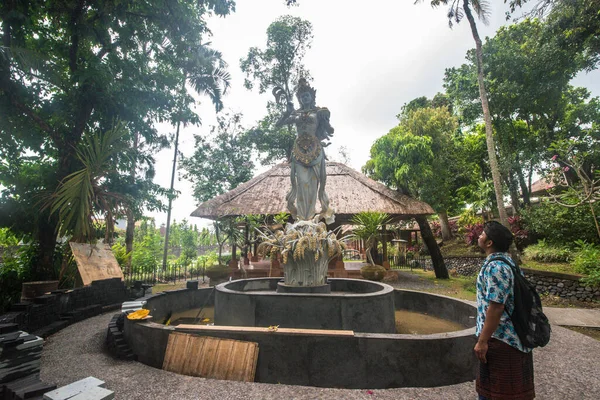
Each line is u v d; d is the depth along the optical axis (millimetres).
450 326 6066
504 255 2578
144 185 12055
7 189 9922
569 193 13359
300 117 7984
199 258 21250
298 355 3811
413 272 19688
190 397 3330
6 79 8875
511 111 17984
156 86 12234
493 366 2428
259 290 7668
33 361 3086
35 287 7805
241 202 16156
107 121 11266
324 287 6391
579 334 6039
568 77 16250
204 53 13406
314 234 6516
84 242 9164
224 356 3922
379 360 3703
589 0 12484
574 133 17984
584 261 11086
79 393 2918
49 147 11125
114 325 5348
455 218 27438
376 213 14242
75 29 10086
